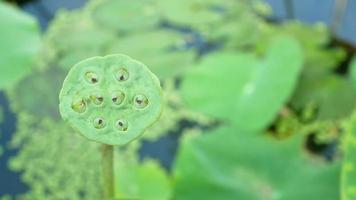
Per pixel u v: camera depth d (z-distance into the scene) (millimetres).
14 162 2129
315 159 1979
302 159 1682
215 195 1658
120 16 2490
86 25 2496
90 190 2076
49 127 2197
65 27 2500
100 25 2479
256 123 1973
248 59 2119
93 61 873
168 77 2229
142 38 2379
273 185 1654
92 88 873
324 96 2166
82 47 2379
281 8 2512
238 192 1648
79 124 877
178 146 2139
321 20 2441
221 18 2471
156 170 1864
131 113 879
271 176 1667
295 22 2438
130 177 1812
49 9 2596
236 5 2518
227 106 2037
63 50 2389
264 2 2539
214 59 2150
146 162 2082
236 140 1723
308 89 2193
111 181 1033
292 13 2479
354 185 1373
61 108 874
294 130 2131
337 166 1648
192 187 1682
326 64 2256
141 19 2469
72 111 874
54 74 2299
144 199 1777
